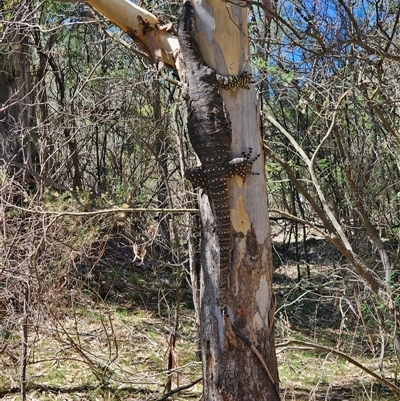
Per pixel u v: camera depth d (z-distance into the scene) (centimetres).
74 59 1247
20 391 749
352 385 827
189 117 514
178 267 879
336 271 764
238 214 504
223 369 507
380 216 843
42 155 742
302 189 720
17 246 657
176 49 539
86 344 884
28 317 720
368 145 828
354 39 519
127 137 977
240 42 510
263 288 512
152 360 894
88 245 776
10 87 973
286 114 1188
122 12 554
